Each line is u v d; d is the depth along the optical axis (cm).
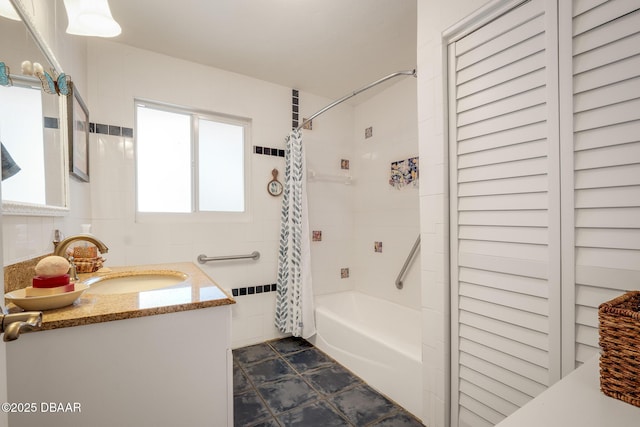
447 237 128
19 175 89
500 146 110
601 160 86
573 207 92
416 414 150
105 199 184
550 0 95
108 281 131
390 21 170
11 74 85
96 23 111
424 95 134
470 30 118
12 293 80
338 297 271
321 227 273
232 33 180
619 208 84
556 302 96
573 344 92
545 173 98
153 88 199
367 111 277
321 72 228
